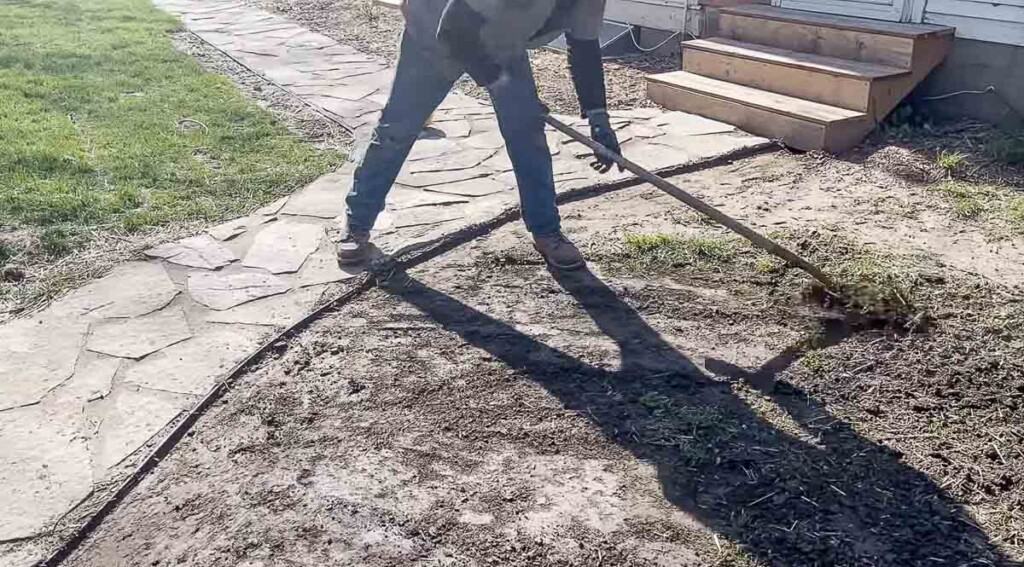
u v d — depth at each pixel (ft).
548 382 11.59
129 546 9.04
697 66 25.27
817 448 10.30
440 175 19.06
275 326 12.92
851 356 12.14
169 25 35.01
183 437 10.63
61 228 15.64
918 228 16.55
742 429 10.63
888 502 9.45
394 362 12.06
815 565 8.63
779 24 24.73
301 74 27.99
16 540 9.01
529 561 8.73
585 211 17.26
